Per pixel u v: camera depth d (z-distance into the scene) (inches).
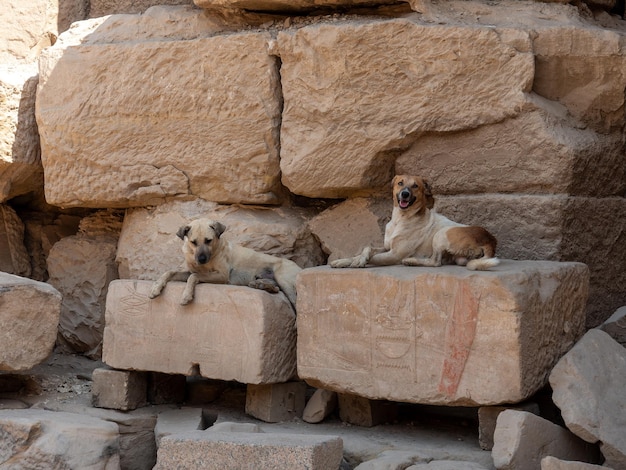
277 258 330.6
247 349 299.4
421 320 275.3
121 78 364.8
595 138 323.6
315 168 339.9
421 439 288.4
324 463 245.0
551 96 324.8
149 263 368.2
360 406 305.1
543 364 273.0
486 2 337.1
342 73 330.0
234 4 350.9
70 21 411.8
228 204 365.1
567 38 316.2
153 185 367.2
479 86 316.8
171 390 332.5
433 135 329.1
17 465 270.7
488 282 264.2
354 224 348.8
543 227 313.1
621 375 263.7
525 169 316.5
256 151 350.3
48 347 318.7
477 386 267.0
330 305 291.4
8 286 308.5
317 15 354.9
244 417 316.2
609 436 248.8
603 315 331.6
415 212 292.8
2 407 315.6
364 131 331.9
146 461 311.4
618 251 335.6
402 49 322.3
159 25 369.4
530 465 249.3
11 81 385.7
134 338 316.8
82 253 399.2
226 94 350.6
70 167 378.9
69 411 316.8
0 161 386.9
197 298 308.3
